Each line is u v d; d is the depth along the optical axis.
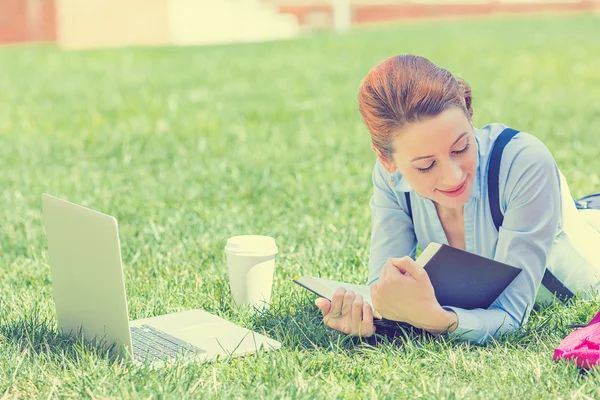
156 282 4.52
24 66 15.98
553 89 12.31
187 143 8.76
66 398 3.12
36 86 13.22
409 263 3.35
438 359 3.37
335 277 4.53
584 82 13.02
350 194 6.45
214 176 7.16
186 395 3.05
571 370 3.20
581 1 32.59
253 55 17.39
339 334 3.63
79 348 3.47
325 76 14.07
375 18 28.89
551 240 3.58
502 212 3.60
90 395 3.09
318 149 8.34
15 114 10.70
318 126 9.67
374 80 3.34
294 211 5.98
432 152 3.25
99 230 3.29
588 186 6.47
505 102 11.04
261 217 5.84
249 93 12.38
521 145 3.57
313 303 4.11
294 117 10.35
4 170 7.61
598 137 8.62
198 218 5.84
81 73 14.91
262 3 25.28
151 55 17.78
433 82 3.24
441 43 18.89
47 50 19.14
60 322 3.79
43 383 3.24
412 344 3.47
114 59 17.08
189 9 22.95
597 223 4.29
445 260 3.36
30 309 4.05
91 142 8.80
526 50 17.45
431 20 29.31
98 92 12.56
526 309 3.63
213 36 23.20
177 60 16.81
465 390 3.08
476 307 3.57
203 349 3.51
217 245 5.16
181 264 4.86
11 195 6.69
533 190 3.53
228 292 4.31
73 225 3.46
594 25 24.75
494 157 3.58
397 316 3.46
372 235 4.00
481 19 29.03
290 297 4.16
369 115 3.36
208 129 9.55
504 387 3.11
